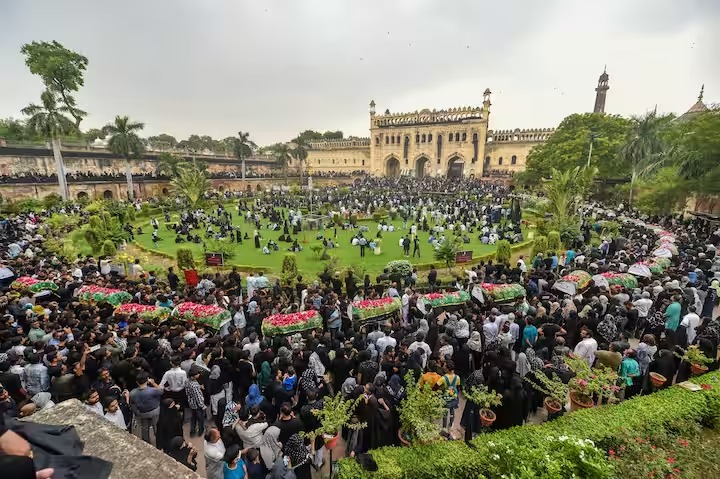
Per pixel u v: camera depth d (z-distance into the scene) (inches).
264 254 876.0
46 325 314.2
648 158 1358.3
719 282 451.8
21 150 1596.9
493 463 191.2
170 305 398.3
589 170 950.4
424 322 368.8
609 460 201.0
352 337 342.3
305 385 256.5
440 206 1501.0
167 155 2169.0
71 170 1811.0
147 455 99.7
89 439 104.0
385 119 3019.2
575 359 258.8
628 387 291.4
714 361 304.2
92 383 252.1
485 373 273.9
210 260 709.9
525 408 250.7
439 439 221.3
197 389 245.6
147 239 1050.1
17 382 246.1
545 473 166.9
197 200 1587.1
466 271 615.2
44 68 1346.0
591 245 832.3
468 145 2669.8
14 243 732.7
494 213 1282.0
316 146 3548.2
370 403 225.6
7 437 74.5
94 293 418.0
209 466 188.9
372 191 2126.0
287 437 201.3
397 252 895.1
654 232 813.9
